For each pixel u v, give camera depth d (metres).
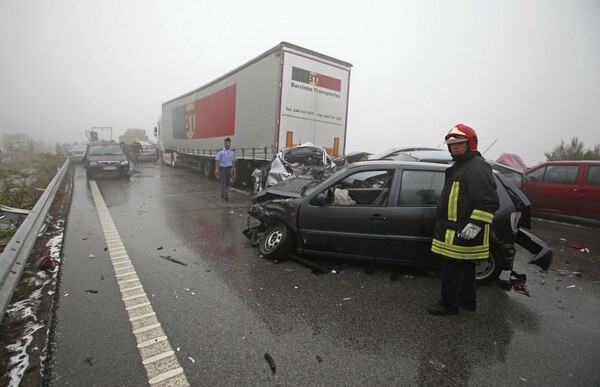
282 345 2.63
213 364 2.39
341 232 4.09
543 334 2.90
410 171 3.94
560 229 7.18
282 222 4.44
